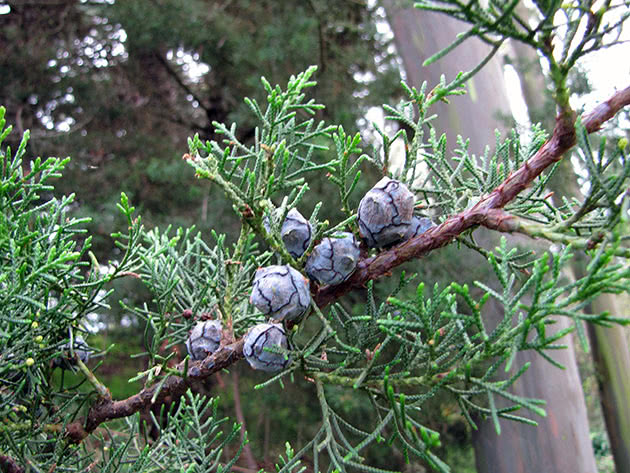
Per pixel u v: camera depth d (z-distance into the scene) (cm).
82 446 22
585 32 13
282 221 17
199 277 22
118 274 20
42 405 20
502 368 52
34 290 18
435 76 58
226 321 18
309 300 16
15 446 18
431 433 13
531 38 13
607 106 15
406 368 16
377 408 17
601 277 13
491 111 55
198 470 20
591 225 16
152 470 22
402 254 17
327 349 17
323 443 16
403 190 17
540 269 13
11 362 18
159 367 18
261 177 17
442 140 19
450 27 58
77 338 20
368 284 17
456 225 16
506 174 19
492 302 50
